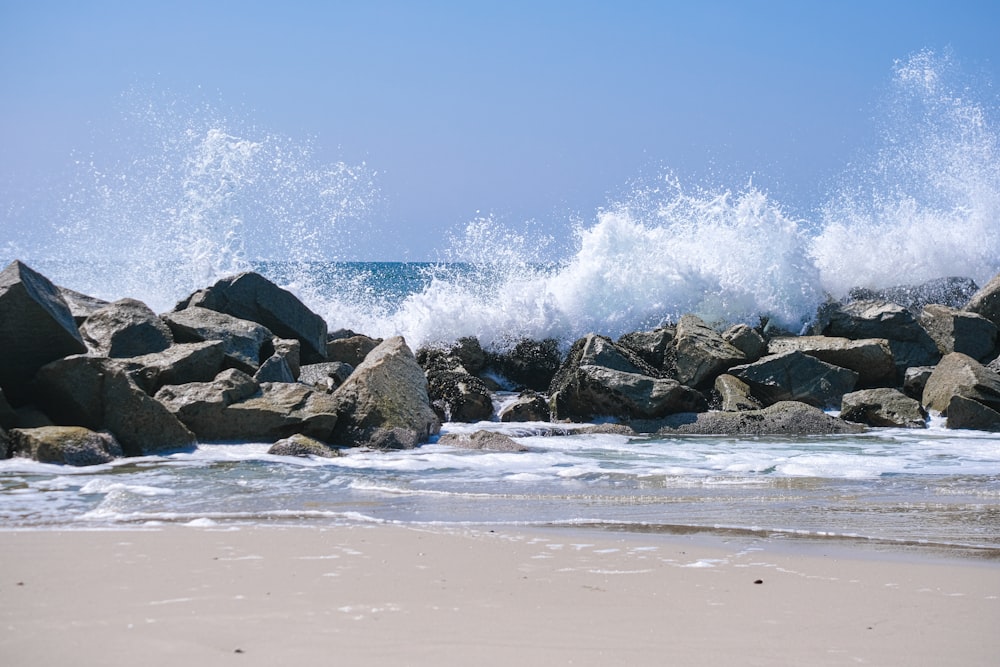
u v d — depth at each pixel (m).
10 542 6.11
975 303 16.77
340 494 8.62
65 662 3.84
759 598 5.01
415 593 4.95
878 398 13.90
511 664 3.91
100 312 13.16
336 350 16.23
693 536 6.76
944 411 13.88
